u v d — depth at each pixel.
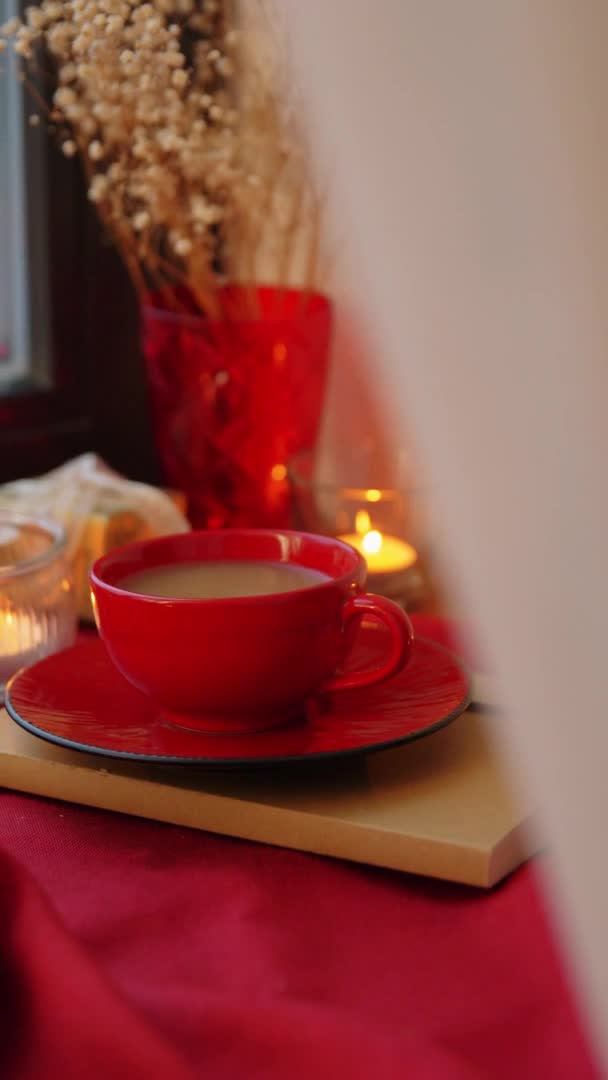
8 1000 0.78
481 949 0.88
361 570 0.97
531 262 0.63
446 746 0.98
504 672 0.69
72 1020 0.73
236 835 0.94
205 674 0.94
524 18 0.62
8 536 1.11
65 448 1.40
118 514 1.15
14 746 0.98
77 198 1.37
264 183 1.22
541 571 0.67
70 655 1.03
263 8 1.17
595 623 0.67
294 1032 0.74
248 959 0.86
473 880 0.90
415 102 0.67
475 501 0.68
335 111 0.73
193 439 1.25
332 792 0.94
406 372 0.71
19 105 1.33
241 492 1.26
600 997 0.75
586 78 0.61
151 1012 0.77
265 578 1.00
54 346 1.38
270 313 1.31
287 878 0.92
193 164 1.19
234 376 1.23
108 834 0.95
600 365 0.63
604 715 0.68
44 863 0.93
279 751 0.94
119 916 0.90
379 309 0.74
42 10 1.26
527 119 0.62
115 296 1.41
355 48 0.70
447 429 0.68
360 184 0.71
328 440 1.45
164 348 1.23
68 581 1.09
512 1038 0.78
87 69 1.13
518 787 0.94
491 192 0.64
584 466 0.65
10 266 1.38
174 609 0.93
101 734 0.96
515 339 0.65
